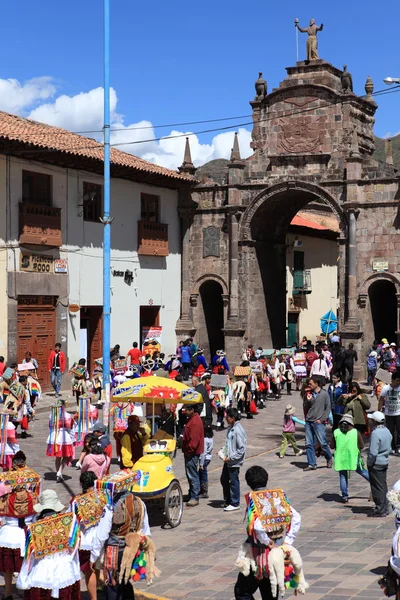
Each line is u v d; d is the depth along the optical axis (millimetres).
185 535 15109
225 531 15344
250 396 29500
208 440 18234
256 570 9508
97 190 37500
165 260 43031
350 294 40938
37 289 33750
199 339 44656
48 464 21172
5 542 11711
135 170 38531
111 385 30547
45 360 34438
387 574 9664
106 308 25062
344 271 41312
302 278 57094
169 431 17875
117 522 10445
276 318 46375
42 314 34344
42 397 32594
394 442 22328
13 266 32625
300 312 57688
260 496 9633
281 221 45906
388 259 40500
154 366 33156
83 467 15406
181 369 36125
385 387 22375
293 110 42562
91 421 20812
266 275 45344
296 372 36938
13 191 32594
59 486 18766
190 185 43906
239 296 43688
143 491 15328
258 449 23797
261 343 44750
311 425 20891
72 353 35781
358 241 41125
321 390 20891
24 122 36812
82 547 10469
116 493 10609
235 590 9773
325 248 61312
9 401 24438
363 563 12734
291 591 11391
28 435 25234
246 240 43438
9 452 19000
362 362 41062
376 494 15891
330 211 62094
